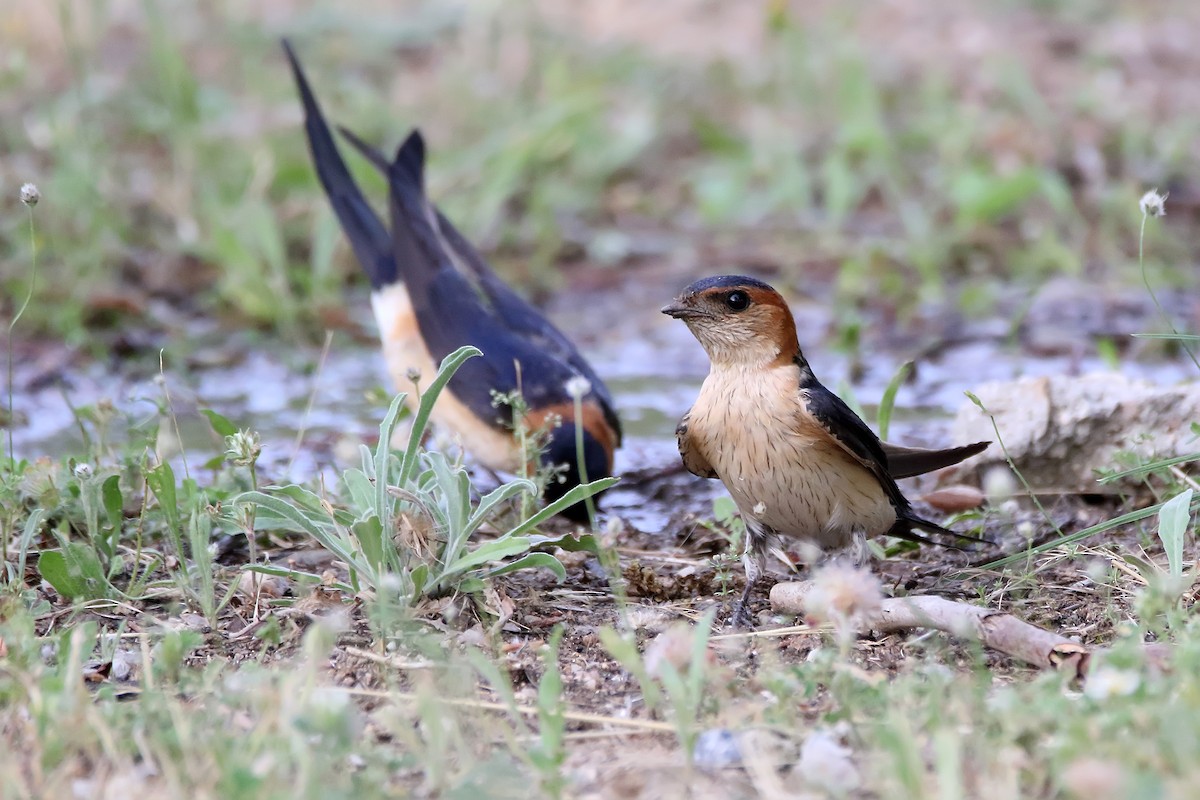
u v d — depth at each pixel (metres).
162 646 7.18
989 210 18.64
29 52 22.20
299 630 7.88
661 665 6.35
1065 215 19.19
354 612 8.07
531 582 8.93
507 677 7.20
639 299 17.70
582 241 19.44
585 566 9.41
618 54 24.30
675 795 6.02
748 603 8.72
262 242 16.53
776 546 8.97
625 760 6.38
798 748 6.36
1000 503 10.40
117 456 11.19
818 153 21.58
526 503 9.30
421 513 8.02
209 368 15.10
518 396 9.77
